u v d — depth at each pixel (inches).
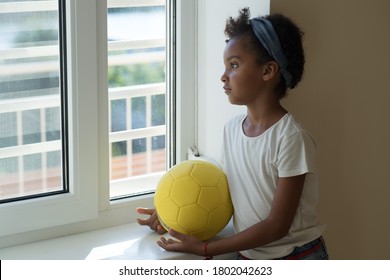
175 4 64.7
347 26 65.1
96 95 60.2
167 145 67.7
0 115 57.2
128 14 62.6
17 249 58.5
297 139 53.2
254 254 56.9
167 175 56.9
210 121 65.7
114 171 65.0
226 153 58.1
